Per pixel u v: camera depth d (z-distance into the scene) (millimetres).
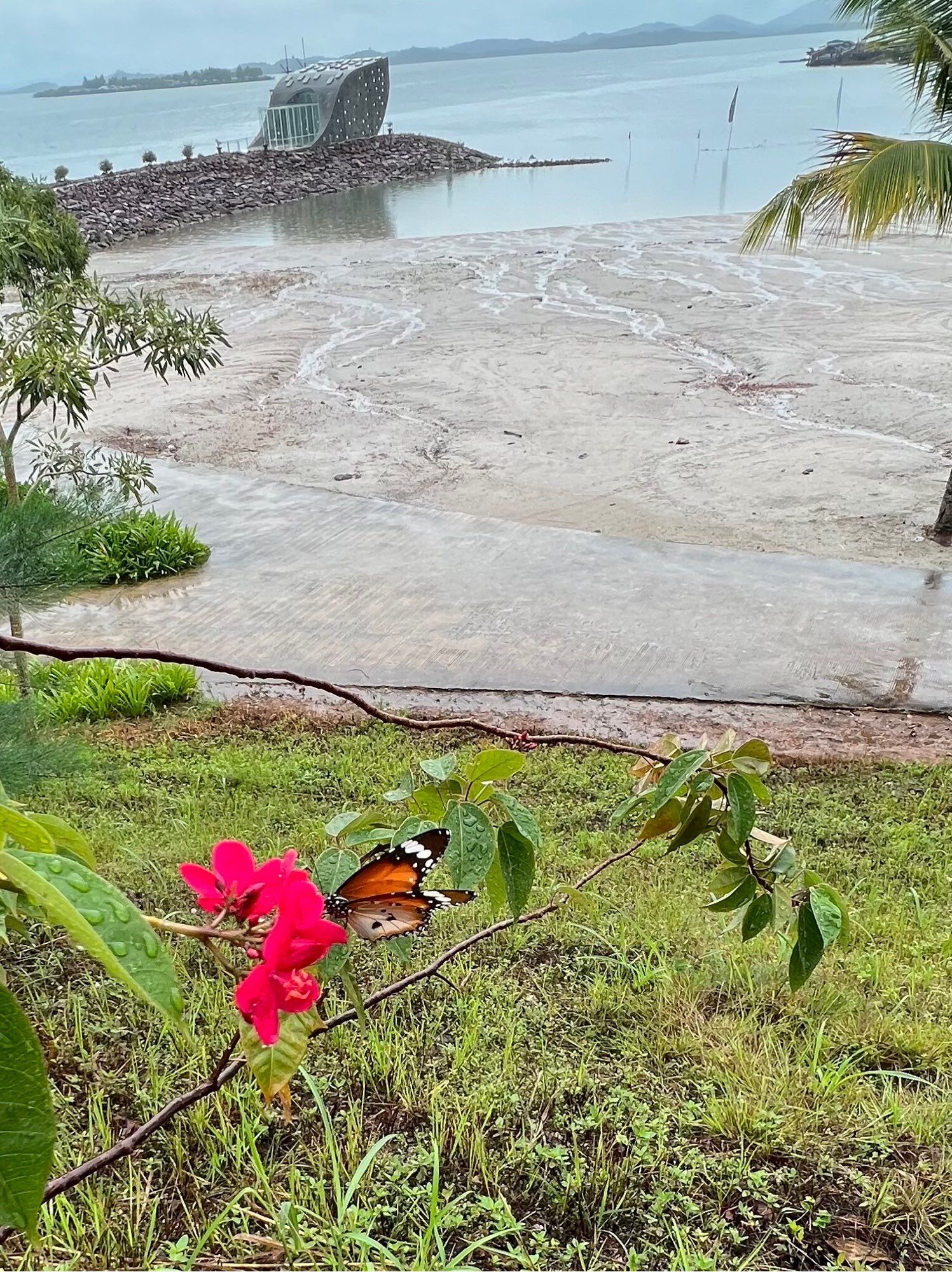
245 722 6770
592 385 15539
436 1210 2131
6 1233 1746
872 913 4164
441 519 10695
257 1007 736
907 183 7770
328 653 7969
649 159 52844
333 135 55000
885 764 6176
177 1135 2477
